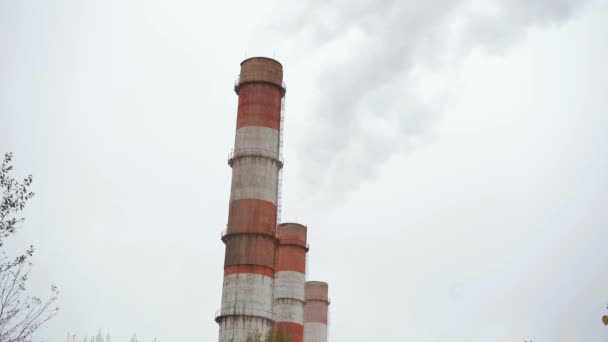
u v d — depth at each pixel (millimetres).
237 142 70250
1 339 24422
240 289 64375
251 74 72188
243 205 67375
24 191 26938
